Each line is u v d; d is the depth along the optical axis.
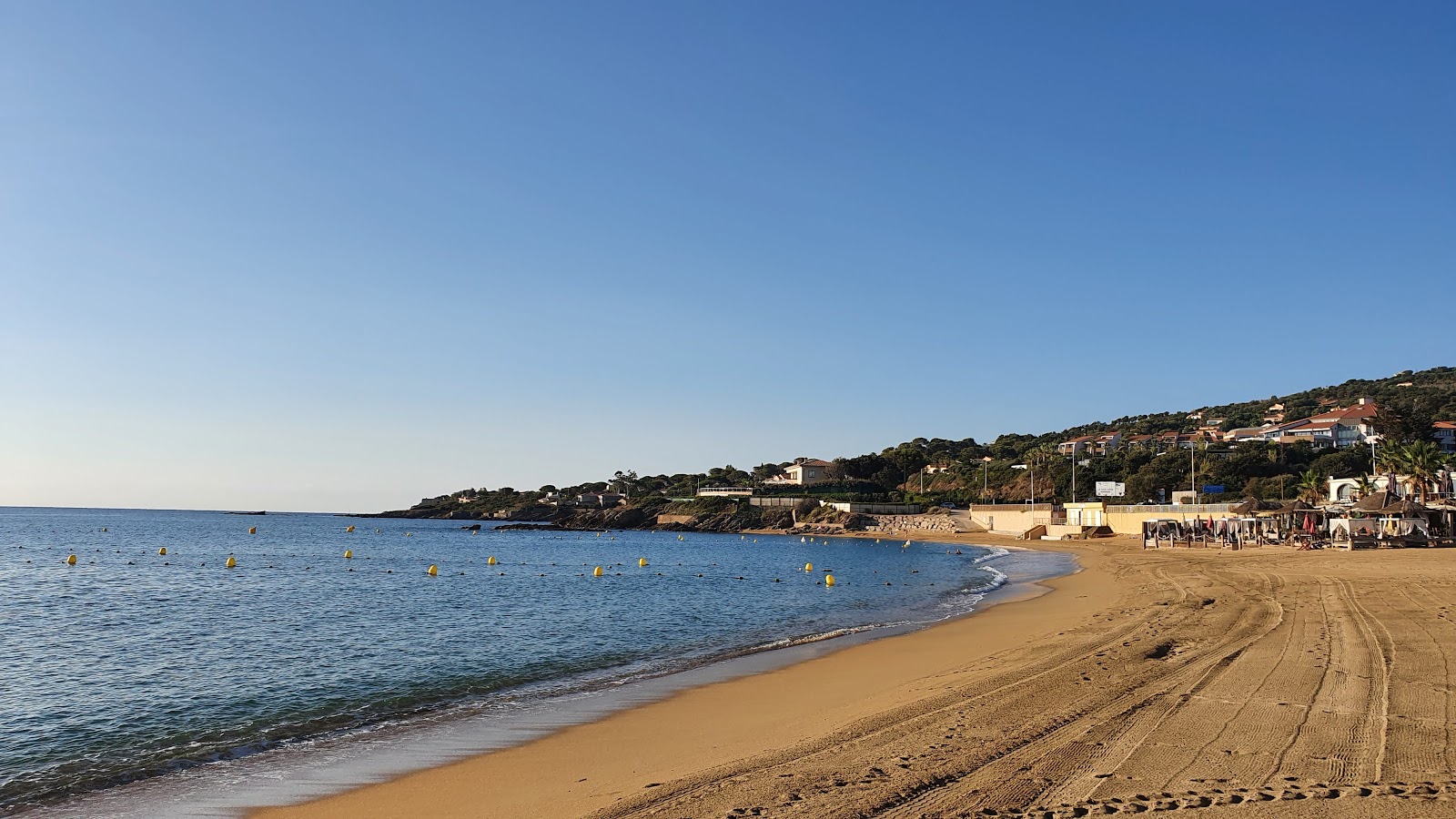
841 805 8.70
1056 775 9.32
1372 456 95.62
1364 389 182.25
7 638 27.03
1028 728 11.45
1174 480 110.31
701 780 10.08
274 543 104.31
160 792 11.76
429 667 21.61
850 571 59.34
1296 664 14.88
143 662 22.61
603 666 21.55
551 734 14.19
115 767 13.09
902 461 184.88
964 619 28.67
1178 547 69.88
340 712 16.67
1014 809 8.34
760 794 9.27
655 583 49.59
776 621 30.97
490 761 12.62
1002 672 16.28
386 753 13.38
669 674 19.95
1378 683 13.11
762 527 154.88
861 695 15.91
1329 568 37.88
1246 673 14.29
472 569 63.91
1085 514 100.31
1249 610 23.44
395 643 25.72
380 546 101.81
